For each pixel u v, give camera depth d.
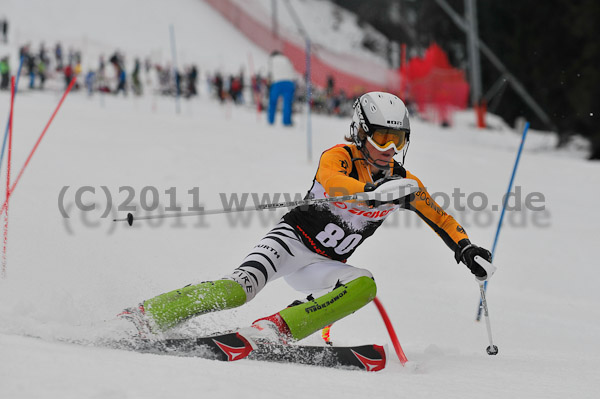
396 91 88.56
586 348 10.73
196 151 29.67
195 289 7.32
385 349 8.16
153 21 100.75
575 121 65.56
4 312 6.52
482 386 6.54
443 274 16.73
